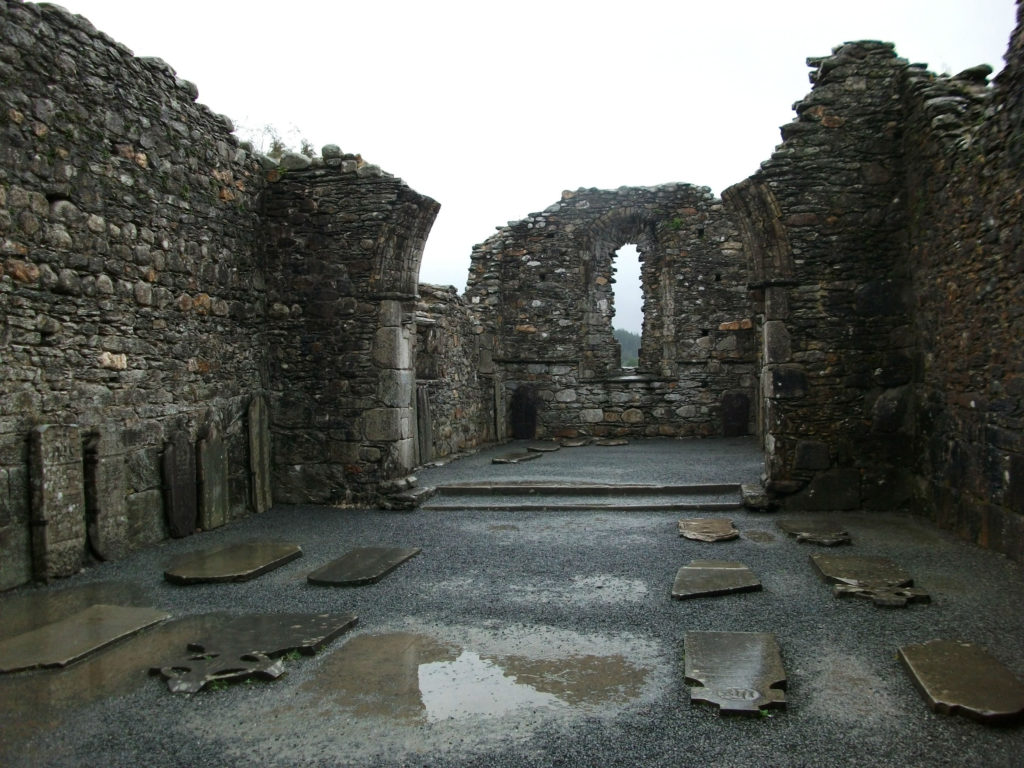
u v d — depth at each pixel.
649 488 9.61
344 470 9.46
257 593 5.91
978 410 6.86
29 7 6.14
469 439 15.38
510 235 17.66
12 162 5.93
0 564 5.79
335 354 9.46
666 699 3.89
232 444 8.80
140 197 7.34
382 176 9.33
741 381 16.98
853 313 8.75
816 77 9.06
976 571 6.04
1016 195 6.02
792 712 3.71
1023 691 3.74
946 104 7.86
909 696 3.85
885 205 8.74
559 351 17.53
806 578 6.02
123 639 4.83
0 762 3.38
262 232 9.54
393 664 4.44
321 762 3.35
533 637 4.86
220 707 3.89
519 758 3.34
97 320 6.75
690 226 17.17
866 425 8.70
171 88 7.87
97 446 6.66
